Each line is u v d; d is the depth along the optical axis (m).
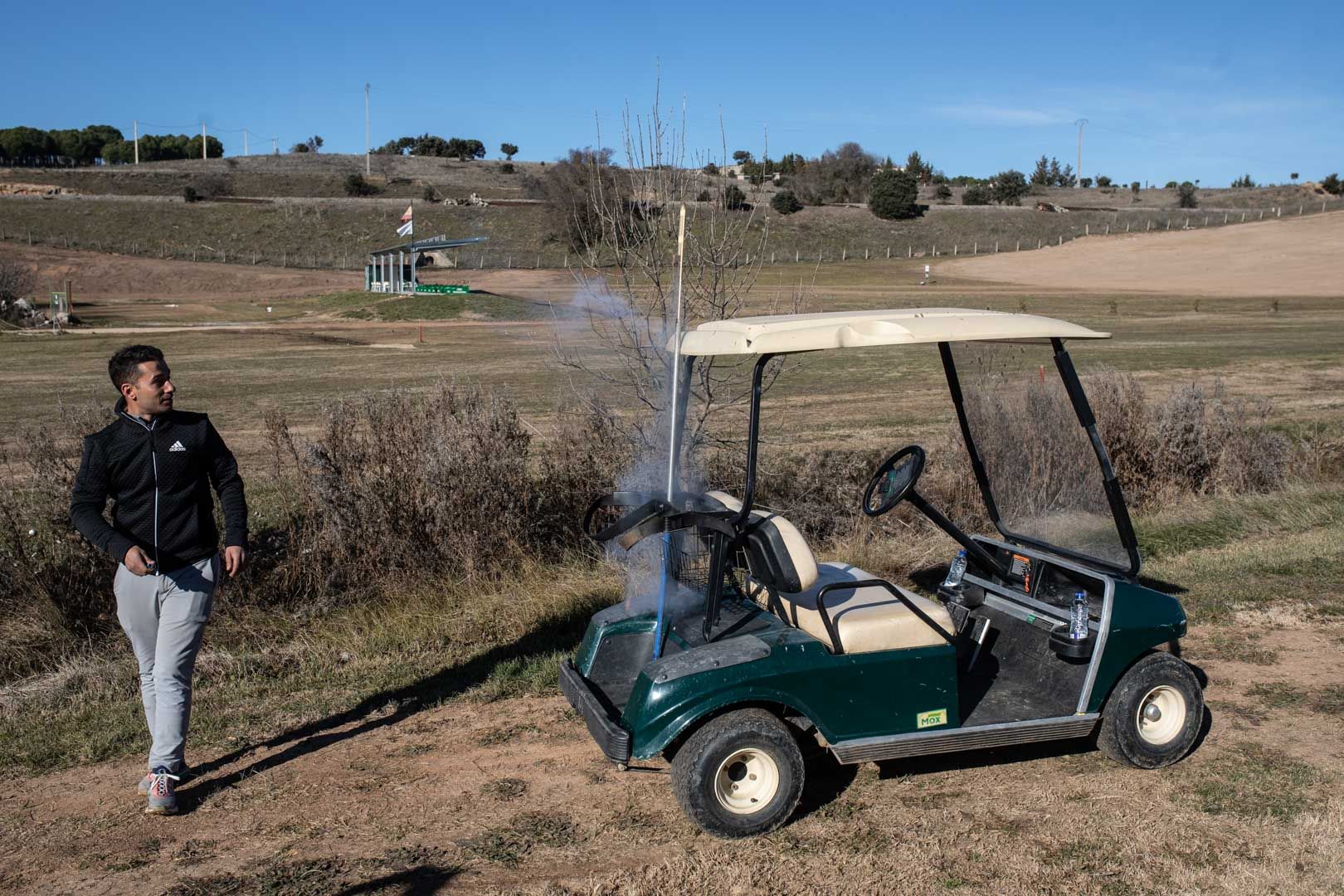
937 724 3.93
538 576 6.98
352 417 7.44
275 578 6.77
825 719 3.78
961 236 90.19
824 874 3.50
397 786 4.22
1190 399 10.34
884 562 7.42
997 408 4.69
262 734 4.76
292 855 3.67
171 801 3.97
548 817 3.93
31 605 6.14
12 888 3.47
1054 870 3.51
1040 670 4.41
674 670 3.66
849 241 86.62
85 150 149.88
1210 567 7.49
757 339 3.80
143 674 4.14
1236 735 4.67
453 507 7.09
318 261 77.94
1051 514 4.51
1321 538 8.30
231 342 36.88
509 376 25.48
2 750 4.57
